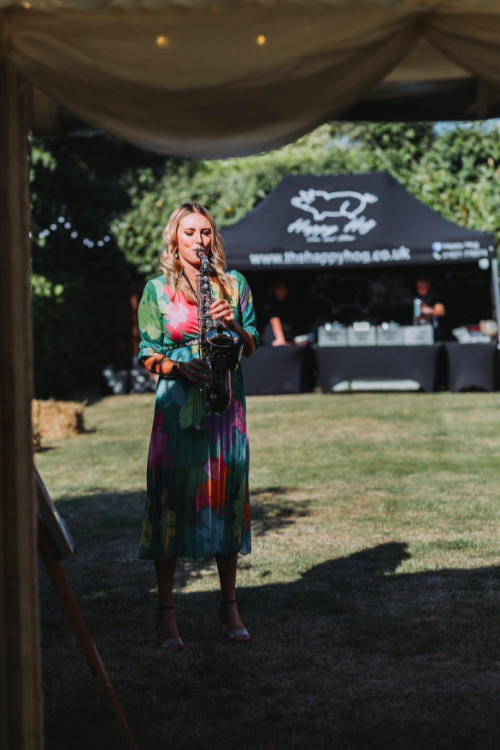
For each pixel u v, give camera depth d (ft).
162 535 11.77
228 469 11.76
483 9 7.38
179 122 7.65
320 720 9.61
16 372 6.95
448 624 12.35
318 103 7.70
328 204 41.96
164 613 12.05
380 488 21.30
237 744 9.12
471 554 15.69
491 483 21.56
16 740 6.95
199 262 11.96
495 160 47.39
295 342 44.70
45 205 45.98
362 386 42.39
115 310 49.08
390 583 14.25
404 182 47.96
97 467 25.20
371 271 47.78
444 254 40.70
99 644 12.11
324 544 16.61
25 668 6.97
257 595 13.84
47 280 44.52
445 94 9.51
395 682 10.57
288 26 7.43
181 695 10.39
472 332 42.88
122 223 49.11
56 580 8.82
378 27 7.48
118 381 45.80
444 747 8.91
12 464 6.94
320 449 27.02
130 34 7.34
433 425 31.22
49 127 9.61
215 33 7.41
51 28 7.22
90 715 9.89
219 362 11.32
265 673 10.94
